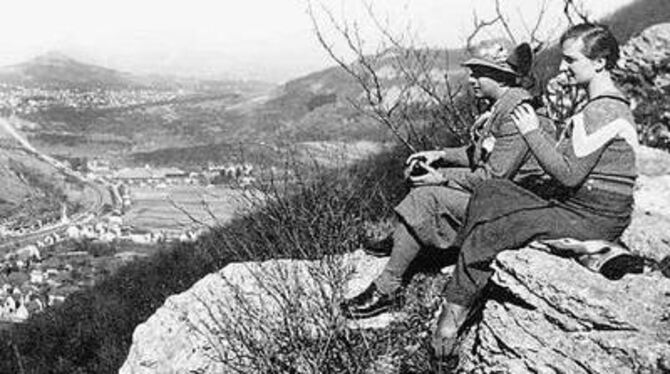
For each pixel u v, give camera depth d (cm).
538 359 279
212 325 432
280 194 376
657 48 984
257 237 413
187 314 453
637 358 257
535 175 323
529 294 290
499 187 310
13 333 1941
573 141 293
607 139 289
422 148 518
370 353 341
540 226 303
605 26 305
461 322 311
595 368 264
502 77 336
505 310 299
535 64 482
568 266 292
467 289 308
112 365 1391
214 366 424
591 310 275
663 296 279
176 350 450
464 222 318
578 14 483
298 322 353
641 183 483
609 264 287
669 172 529
